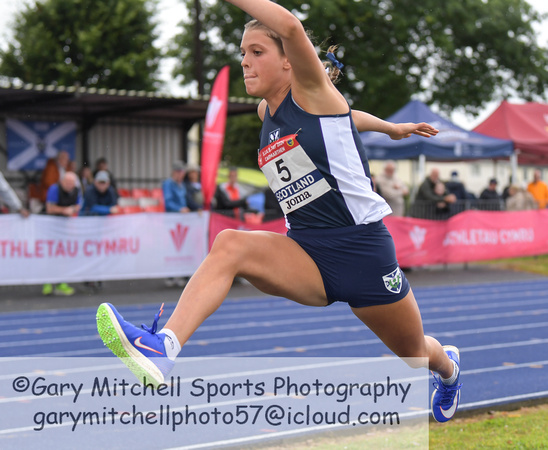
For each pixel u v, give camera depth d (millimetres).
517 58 39406
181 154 25891
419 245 21703
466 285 20906
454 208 22844
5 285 18422
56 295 18141
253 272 4785
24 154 23234
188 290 4625
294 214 5043
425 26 37219
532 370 10141
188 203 19375
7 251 16859
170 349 4469
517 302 17672
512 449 6434
